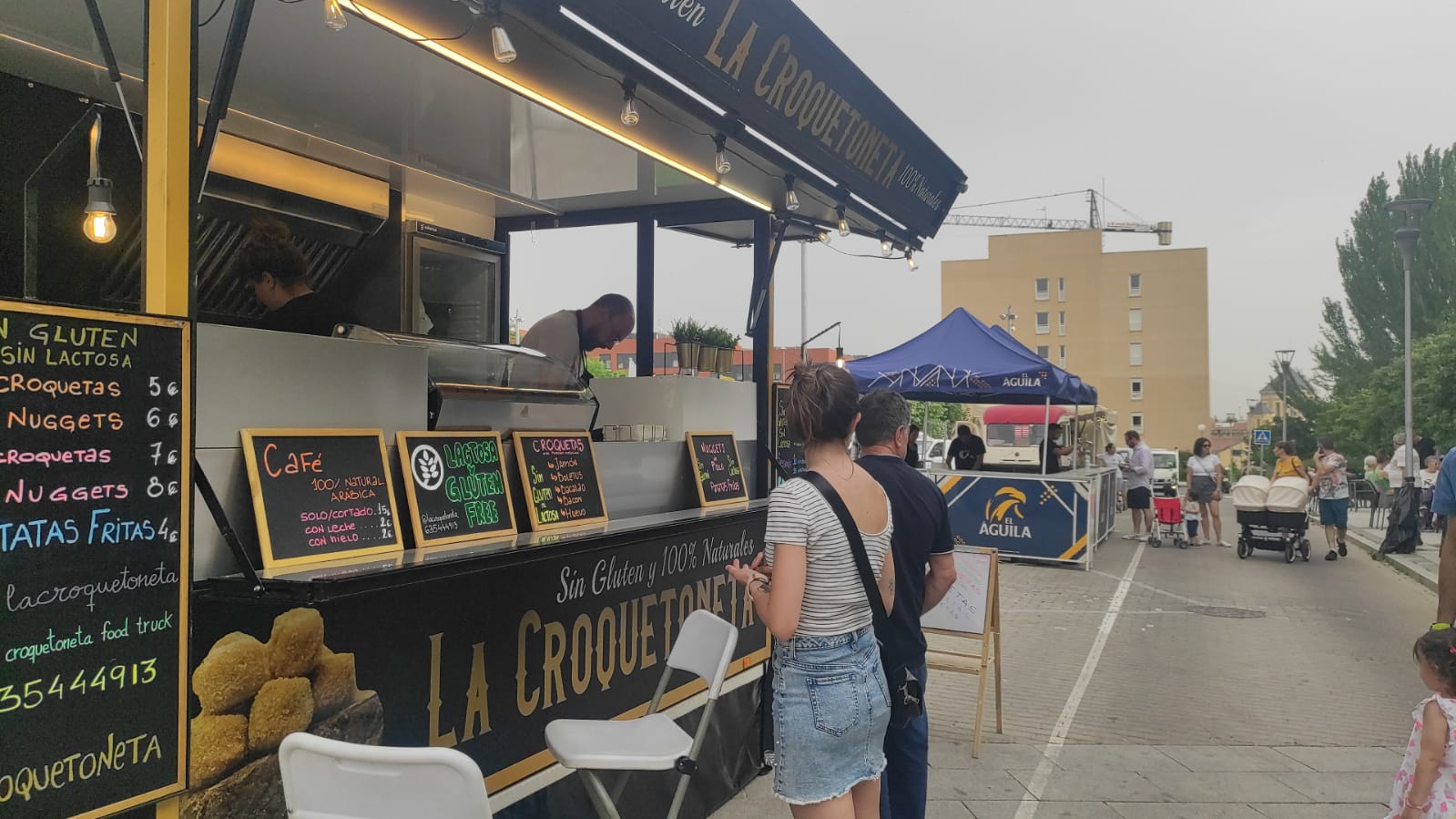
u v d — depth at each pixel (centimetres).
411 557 219
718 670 270
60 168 307
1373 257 3825
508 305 534
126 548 160
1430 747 287
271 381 209
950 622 489
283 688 200
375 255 454
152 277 168
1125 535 1585
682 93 266
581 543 266
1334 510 1275
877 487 247
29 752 145
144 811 164
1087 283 6925
